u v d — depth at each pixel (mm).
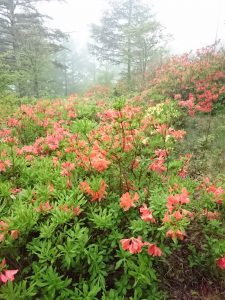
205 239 3723
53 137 4906
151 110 7777
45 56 15781
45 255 2814
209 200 3654
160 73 13609
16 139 5742
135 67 18938
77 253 2877
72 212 3025
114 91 14617
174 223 2680
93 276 2887
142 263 2832
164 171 4188
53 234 3043
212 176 5363
